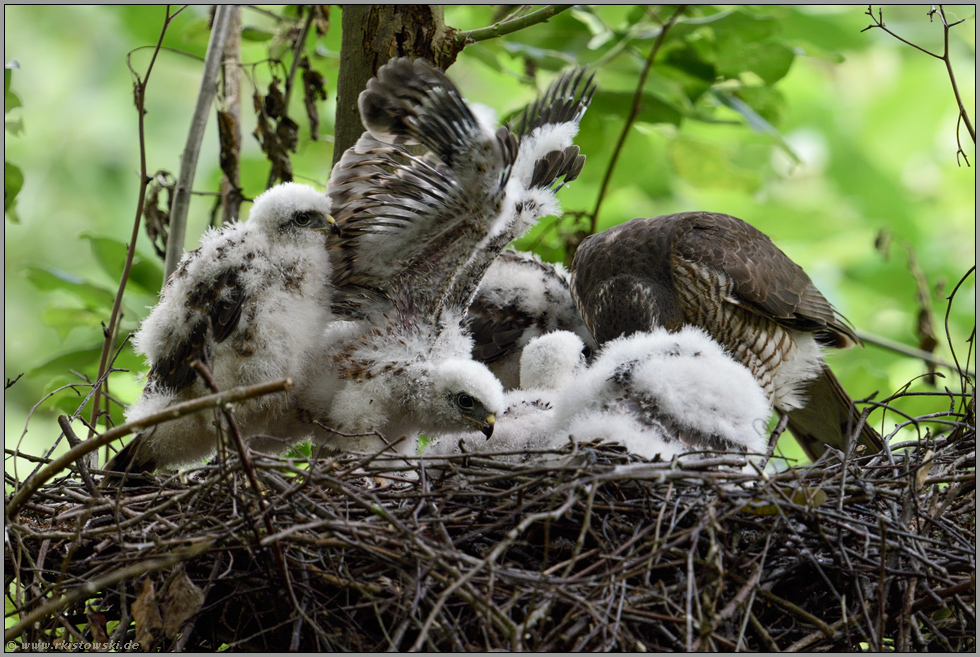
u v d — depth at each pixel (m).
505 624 5.64
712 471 6.95
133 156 18.31
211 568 6.87
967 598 6.53
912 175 20.30
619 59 12.69
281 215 8.38
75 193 18.00
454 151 7.51
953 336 16.70
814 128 19.81
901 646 6.31
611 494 6.94
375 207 8.23
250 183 13.94
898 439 12.12
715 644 6.29
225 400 5.65
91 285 11.35
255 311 8.07
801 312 11.05
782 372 11.36
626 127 11.56
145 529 6.61
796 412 12.00
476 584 6.29
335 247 8.66
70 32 18.42
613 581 6.02
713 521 6.22
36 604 6.66
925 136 20.12
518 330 11.34
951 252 18.70
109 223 17.98
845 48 16.91
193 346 8.03
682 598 6.40
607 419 7.86
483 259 8.94
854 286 17.80
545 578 5.86
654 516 6.68
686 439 8.00
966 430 8.18
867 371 12.85
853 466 7.47
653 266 11.02
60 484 7.47
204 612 6.80
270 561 6.45
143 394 8.22
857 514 7.03
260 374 8.06
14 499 6.27
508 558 6.82
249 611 6.91
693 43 12.05
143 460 8.32
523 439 8.70
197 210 17.62
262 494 6.30
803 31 16.64
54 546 7.02
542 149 9.27
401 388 8.42
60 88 18.25
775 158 17.42
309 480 6.41
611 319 10.56
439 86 7.23
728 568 6.53
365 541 6.38
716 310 10.77
